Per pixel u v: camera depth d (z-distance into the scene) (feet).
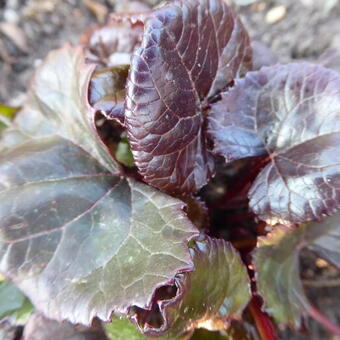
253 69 0.61
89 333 0.50
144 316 0.45
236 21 0.52
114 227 0.45
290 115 0.51
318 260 0.69
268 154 0.51
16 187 0.47
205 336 0.51
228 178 0.69
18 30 0.81
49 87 0.53
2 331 0.58
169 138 0.44
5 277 0.42
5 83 0.78
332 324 0.58
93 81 0.47
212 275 0.44
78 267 0.43
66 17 0.83
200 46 0.47
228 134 0.51
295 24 0.84
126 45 0.60
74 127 0.51
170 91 0.43
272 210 0.48
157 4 0.83
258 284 0.51
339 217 0.57
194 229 0.41
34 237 0.44
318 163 0.47
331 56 0.66
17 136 0.54
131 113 0.40
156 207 0.44
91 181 0.49
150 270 0.39
